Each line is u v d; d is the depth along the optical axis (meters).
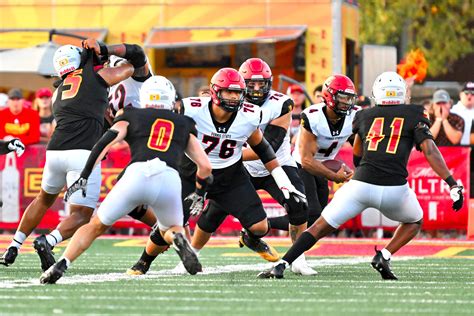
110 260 31.56
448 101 40.22
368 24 75.00
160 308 20.97
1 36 49.00
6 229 40.44
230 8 48.09
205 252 34.84
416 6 74.50
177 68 52.12
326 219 26.17
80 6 48.78
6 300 21.94
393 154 25.67
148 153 23.50
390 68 49.22
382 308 21.30
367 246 36.62
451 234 39.22
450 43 74.81
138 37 48.50
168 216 23.81
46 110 42.38
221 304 21.61
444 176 25.83
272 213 39.09
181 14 48.34
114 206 23.55
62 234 27.36
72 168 27.89
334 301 22.25
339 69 47.84
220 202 27.23
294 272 28.23
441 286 25.31
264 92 27.69
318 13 47.81
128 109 23.95
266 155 26.38
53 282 24.55
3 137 40.22
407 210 26.02
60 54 28.45
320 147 28.45
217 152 26.34
